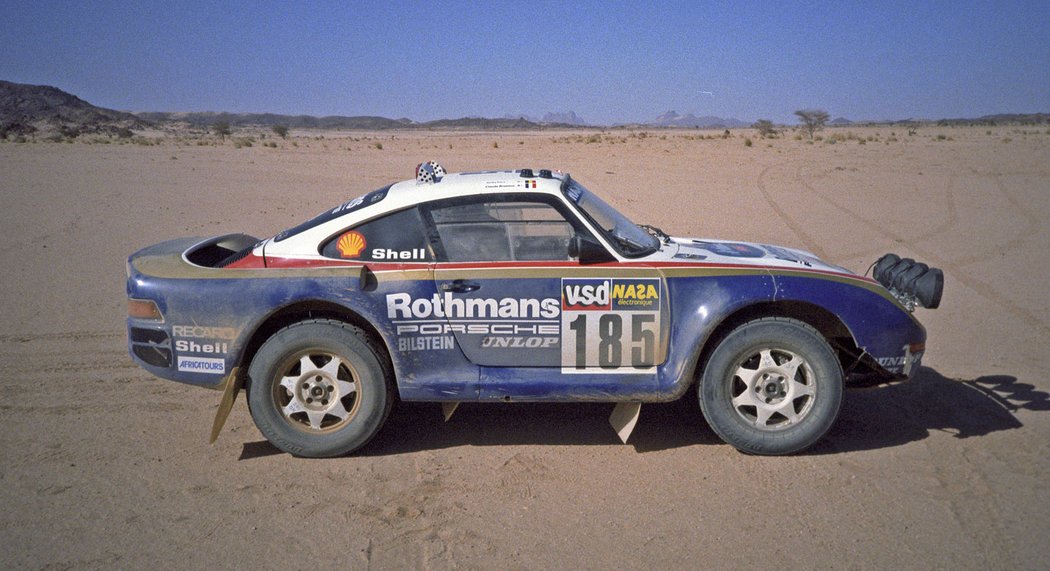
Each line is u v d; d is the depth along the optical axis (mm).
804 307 4902
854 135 66500
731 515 4074
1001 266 10305
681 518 4059
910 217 14492
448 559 3709
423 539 3893
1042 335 7320
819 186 19703
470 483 4508
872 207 15812
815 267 4891
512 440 5137
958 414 5418
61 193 18500
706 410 4730
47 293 9180
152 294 4824
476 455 4902
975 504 4137
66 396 5984
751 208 15648
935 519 3990
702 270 4703
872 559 3646
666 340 4707
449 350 4773
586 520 4055
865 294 4727
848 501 4199
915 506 4129
